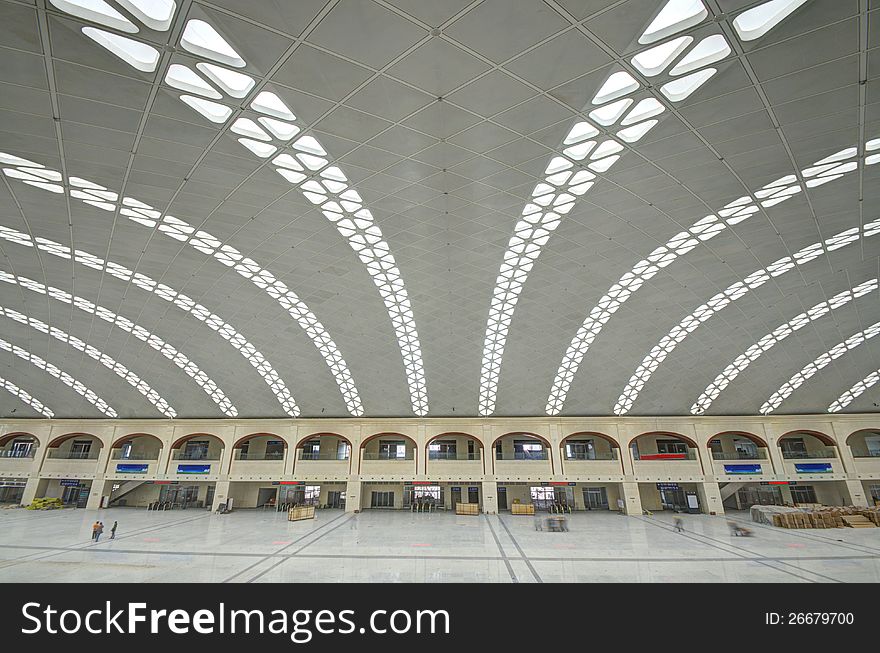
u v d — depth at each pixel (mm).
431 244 23672
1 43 11359
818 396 48719
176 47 11320
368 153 16281
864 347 40719
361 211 20547
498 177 17922
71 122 14438
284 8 10289
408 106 13797
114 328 37688
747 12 10625
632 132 15281
